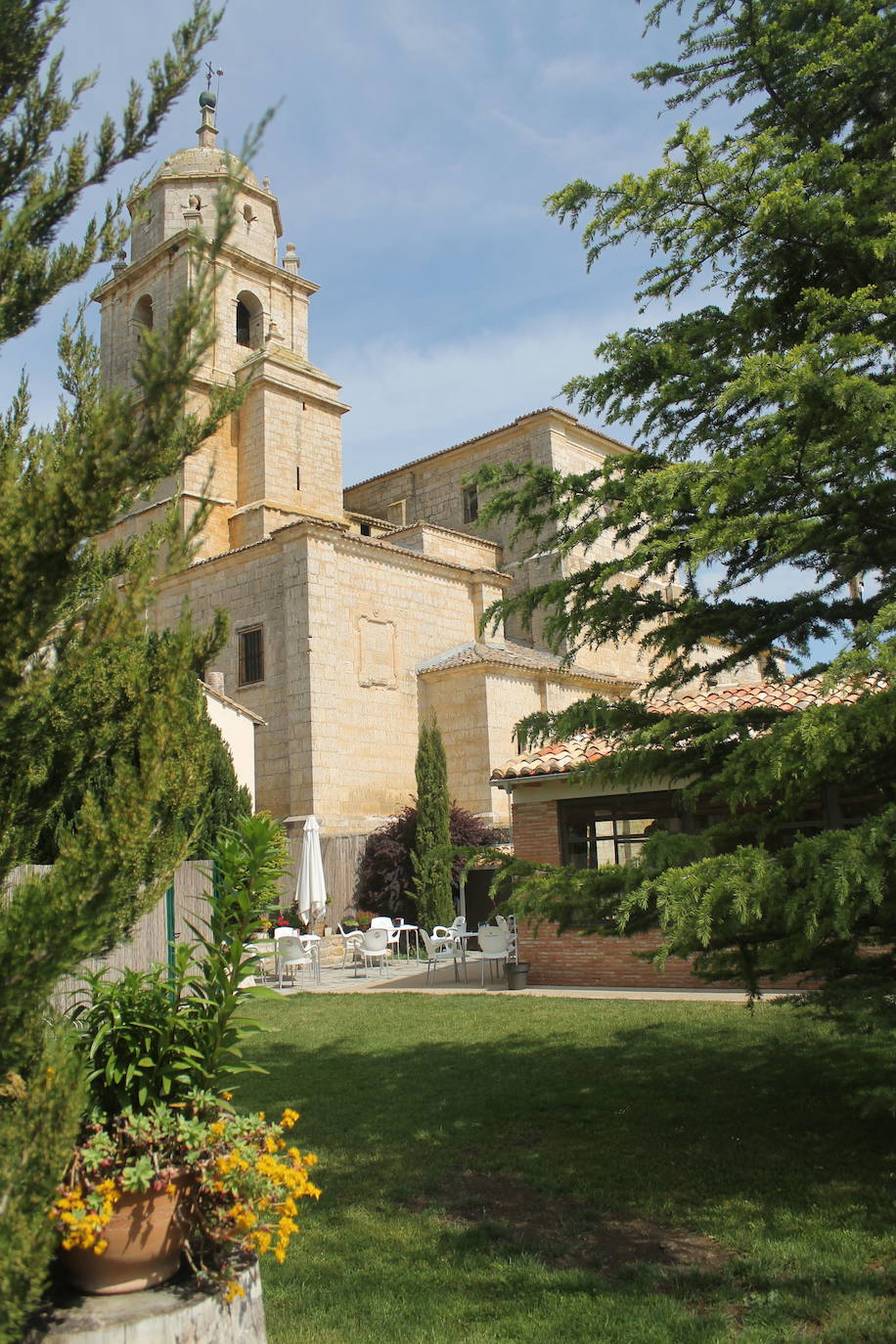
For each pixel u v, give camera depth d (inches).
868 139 310.7
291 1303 215.3
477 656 1222.9
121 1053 189.9
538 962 716.7
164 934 582.2
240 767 999.0
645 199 307.1
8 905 156.5
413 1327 201.5
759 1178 283.3
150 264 1419.8
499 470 340.2
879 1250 229.5
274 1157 182.2
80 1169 165.3
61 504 133.8
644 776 313.3
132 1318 153.1
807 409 256.8
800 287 321.1
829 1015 296.0
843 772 267.1
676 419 327.9
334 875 1082.1
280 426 1408.7
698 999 609.0
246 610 1223.5
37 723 155.2
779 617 323.3
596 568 313.4
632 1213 262.7
